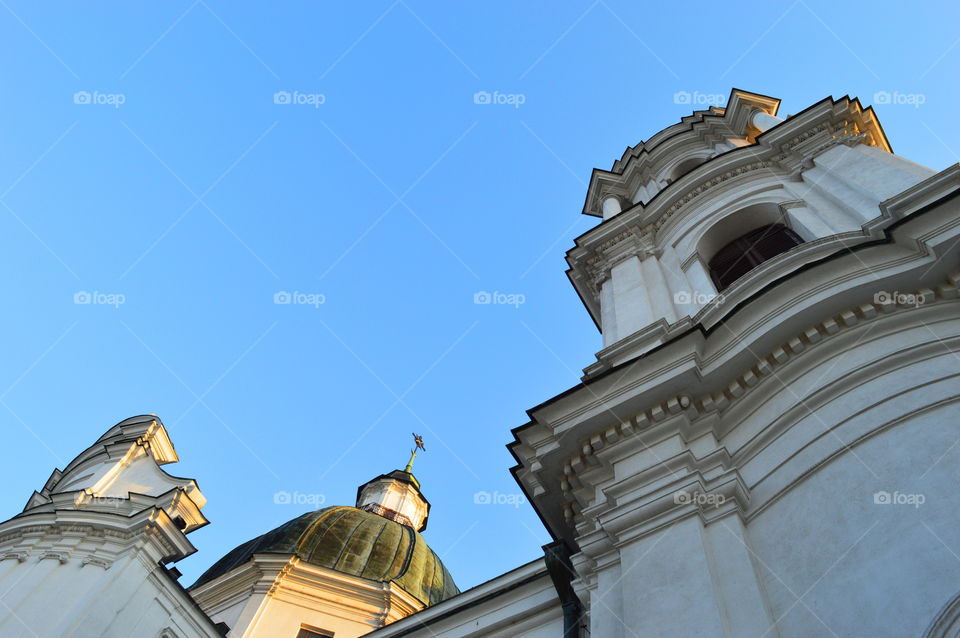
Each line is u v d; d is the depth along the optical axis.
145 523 16.17
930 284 10.14
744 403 10.64
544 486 11.97
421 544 35.47
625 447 11.06
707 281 15.95
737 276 16.58
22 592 14.97
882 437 8.81
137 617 15.05
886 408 9.08
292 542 32.03
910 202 12.02
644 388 11.05
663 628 8.16
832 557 8.13
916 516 7.80
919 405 8.86
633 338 13.59
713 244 17.98
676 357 11.11
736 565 8.62
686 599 8.32
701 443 10.61
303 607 27.81
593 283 20.02
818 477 9.02
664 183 23.55
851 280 10.37
